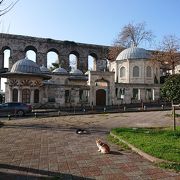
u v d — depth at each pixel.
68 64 84.56
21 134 18.91
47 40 81.88
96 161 10.80
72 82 68.62
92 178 8.72
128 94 56.12
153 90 58.28
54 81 69.56
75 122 26.83
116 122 25.95
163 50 66.19
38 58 80.75
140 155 11.55
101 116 32.91
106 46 89.69
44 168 9.95
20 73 48.03
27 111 39.62
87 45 87.19
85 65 86.75
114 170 9.54
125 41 79.62
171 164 9.66
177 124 23.12
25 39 79.00
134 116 31.72
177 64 66.75
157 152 10.86
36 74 49.09
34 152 12.65
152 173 9.05
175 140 13.23
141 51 64.06
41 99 50.22
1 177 9.01
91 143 14.79
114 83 54.44
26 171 9.62
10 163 10.70
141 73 62.28
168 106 47.62
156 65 64.50
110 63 71.94
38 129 21.78
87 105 52.03
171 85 23.98
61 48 83.94
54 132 19.75
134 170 9.46
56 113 39.69
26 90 48.75
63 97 50.59
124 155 11.69
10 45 77.19
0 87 71.75
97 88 53.31
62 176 8.99
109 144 14.27
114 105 52.22
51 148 13.55
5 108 39.34
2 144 14.91
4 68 72.88
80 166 10.14
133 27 79.81
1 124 25.86
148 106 48.56
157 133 15.69
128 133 15.97
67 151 12.78
